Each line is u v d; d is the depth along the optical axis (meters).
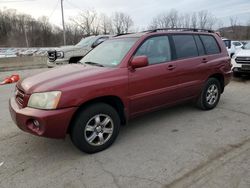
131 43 4.18
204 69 5.07
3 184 2.99
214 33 5.65
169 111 5.42
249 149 3.64
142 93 4.04
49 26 71.50
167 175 3.07
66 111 3.24
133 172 3.16
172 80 4.46
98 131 3.64
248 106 5.75
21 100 3.47
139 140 4.05
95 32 49.72
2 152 3.75
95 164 3.37
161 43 4.44
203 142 3.92
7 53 29.03
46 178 3.09
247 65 8.75
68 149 3.80
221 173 3.06
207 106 5.38
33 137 4.24
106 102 3.83
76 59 11.07
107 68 3.83
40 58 18.19
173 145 3.85
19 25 74.75
